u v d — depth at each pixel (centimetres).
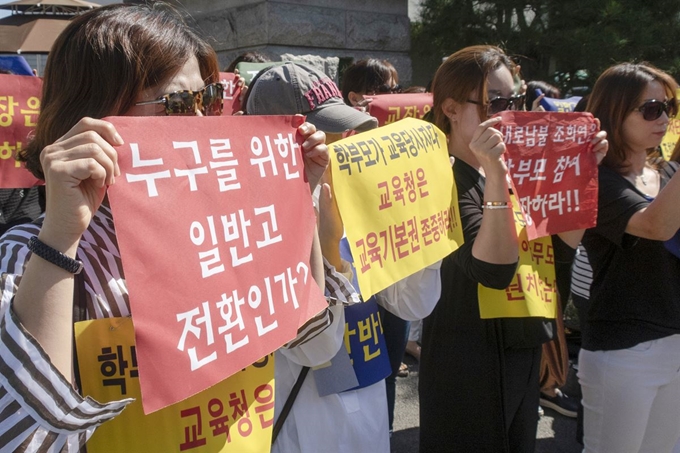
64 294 99
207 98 132
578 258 302
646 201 237
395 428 375
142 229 107
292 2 688
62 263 99
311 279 146
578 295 300
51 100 123
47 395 97
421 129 201
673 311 239
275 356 174
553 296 238
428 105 411
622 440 246
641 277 239
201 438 128
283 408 173
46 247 98
